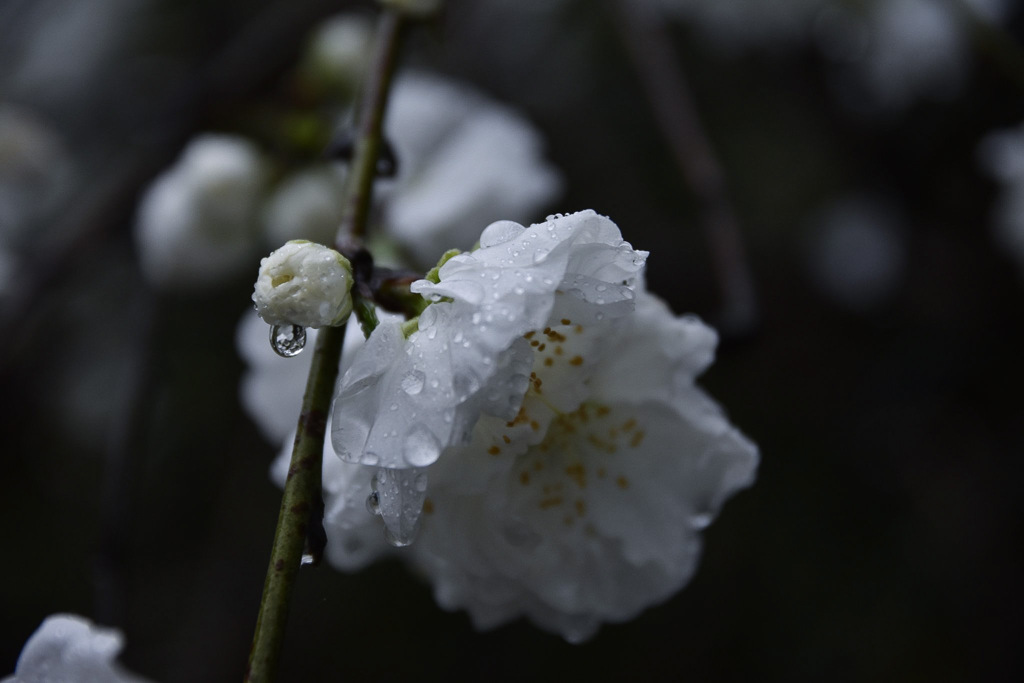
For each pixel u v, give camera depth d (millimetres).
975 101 539
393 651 599
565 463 285
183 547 570
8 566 558
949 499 589
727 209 337
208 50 536
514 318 250
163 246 376
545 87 546
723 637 596
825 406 604
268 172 379
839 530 590
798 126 566
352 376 257
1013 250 476
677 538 285
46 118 519
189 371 520
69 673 264
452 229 358
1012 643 557
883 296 558
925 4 496
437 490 273
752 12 504
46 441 542
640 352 280
